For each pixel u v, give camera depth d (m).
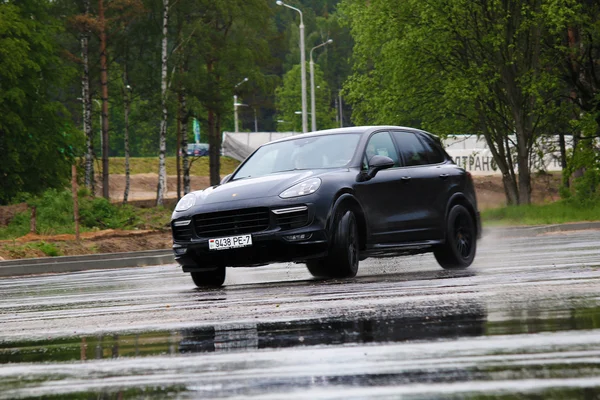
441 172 24.45
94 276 35.12
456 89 85.00
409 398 5.95
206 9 127.12
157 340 10.48
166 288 22.92
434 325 9.93
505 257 28.03
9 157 95.19
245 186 21.83
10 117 94.06
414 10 89.94
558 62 86.62
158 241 59.78
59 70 102.69
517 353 7.69
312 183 21.25
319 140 23.70
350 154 22.83
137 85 132.50
